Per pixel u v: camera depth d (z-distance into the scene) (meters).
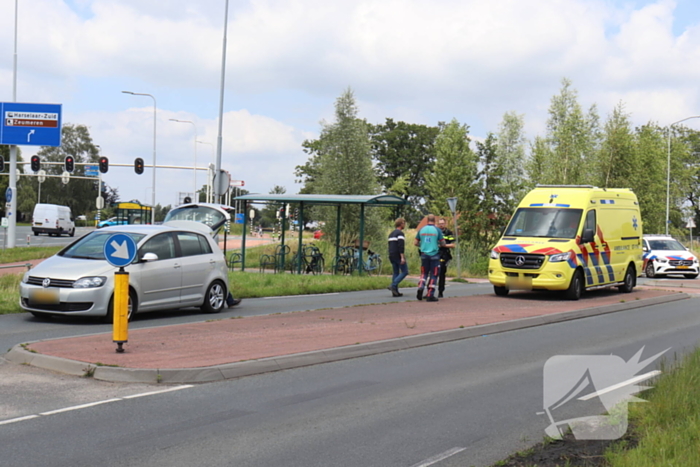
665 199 58.62
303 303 16.50
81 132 110.38
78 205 109.94
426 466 5.38
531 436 6.17
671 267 32.00
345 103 39.47
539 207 18.81
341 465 5.37
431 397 7.58
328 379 8.38
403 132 79.38
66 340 9.91
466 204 37.84
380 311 14.19
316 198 25.86
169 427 6.27
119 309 9.01
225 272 14.68
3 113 38.69
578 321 14.41
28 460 5.34
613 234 19.78
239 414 6.75
